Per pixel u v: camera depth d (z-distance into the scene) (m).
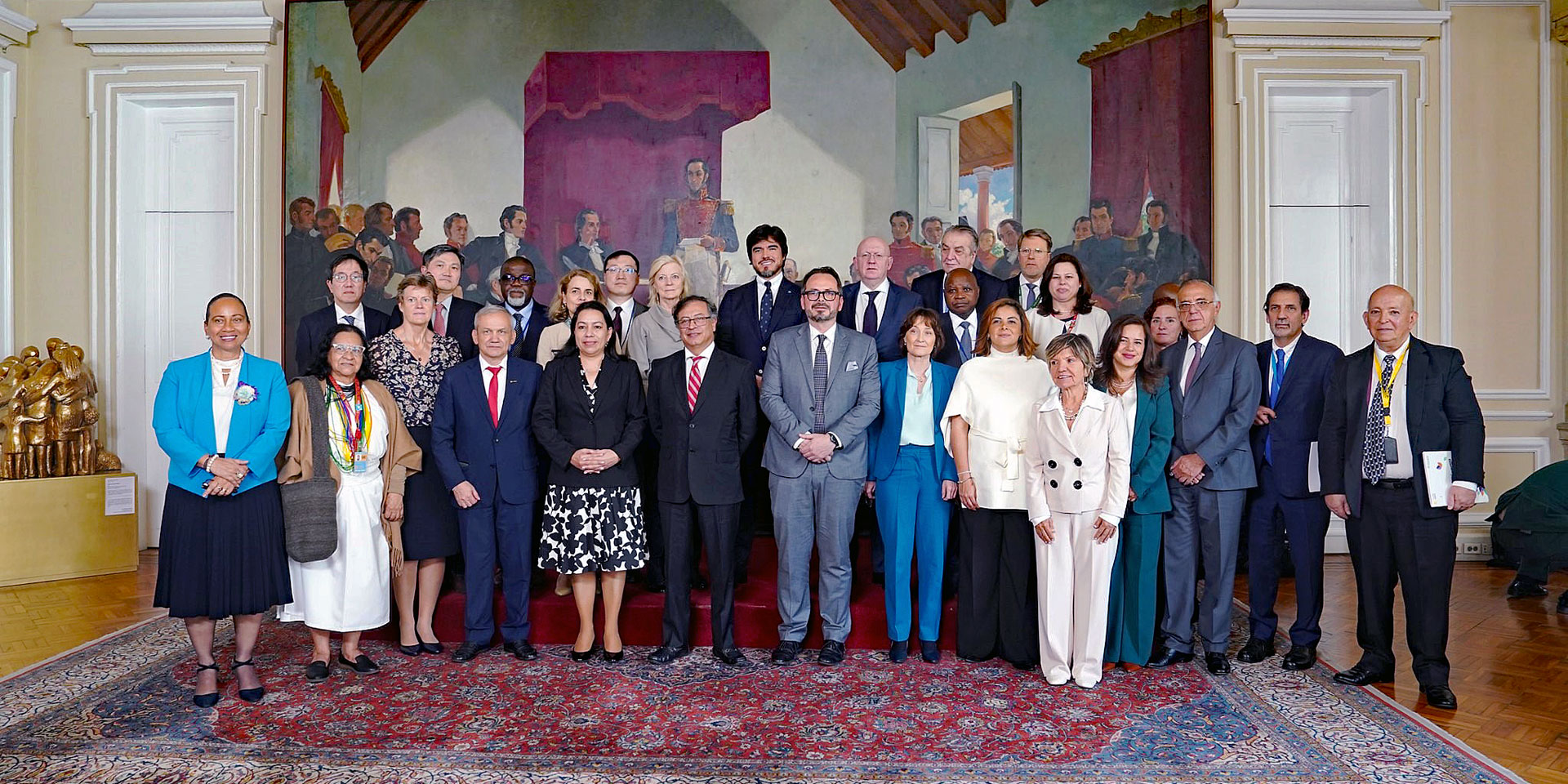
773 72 7.59
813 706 3.95
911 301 5.25
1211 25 7.23
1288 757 3.42
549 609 4.95
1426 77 7.19
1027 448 4.36
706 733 3.65
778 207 7.58
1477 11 7.23
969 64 7.47
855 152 7.55
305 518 4.10
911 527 4.60
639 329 5.37
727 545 4.60
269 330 7.53
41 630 5.26
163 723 3.76
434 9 7.64
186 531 3.88
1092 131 7.36
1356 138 7.43
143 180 7.73
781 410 4.55
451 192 7.63
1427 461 3.88
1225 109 7.26
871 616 4.84
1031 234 5.41
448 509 4.72
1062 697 4.08
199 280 7.77
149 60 7.53
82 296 7.57
